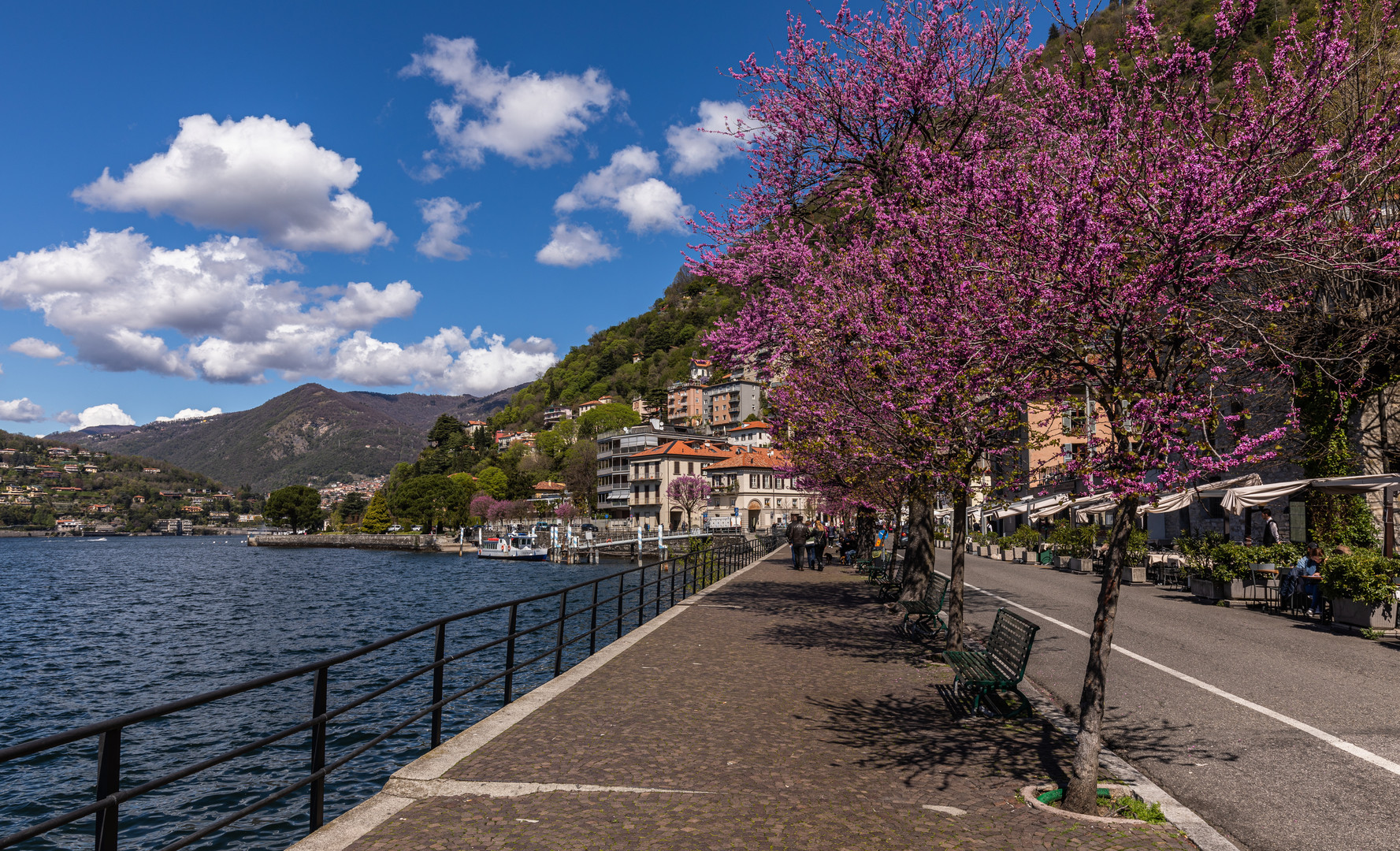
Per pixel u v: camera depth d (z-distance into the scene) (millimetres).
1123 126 6348
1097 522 33250
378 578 83500
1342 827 5367
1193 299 5992
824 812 5359
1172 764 6750
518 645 30781
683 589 19422
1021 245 6227
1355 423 23172
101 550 190000
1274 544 21969
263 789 15719
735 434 150875
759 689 9352
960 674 8773
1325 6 5652
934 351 8938
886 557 29062
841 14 15672
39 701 25797
